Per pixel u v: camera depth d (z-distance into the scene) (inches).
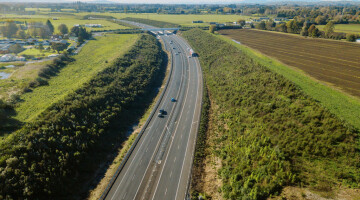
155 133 2458.2
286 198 1434.5
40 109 2416.3
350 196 1360.7
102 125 2415.1
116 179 1865.2
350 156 1606.8
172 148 2222.0
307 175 1553.9
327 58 3782.0
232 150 2020.2
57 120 2138.3
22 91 2883.9
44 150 1829.5
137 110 3011.8
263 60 3671.3
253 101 2527.1
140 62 4357.8
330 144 1706.4
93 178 1929.1
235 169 1785.2
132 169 1966.0
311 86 2628.0
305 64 3494.1
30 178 1599.4
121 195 1718.8
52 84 3265.3
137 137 2375.7
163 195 1712.6
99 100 2719.0
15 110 2404.0
